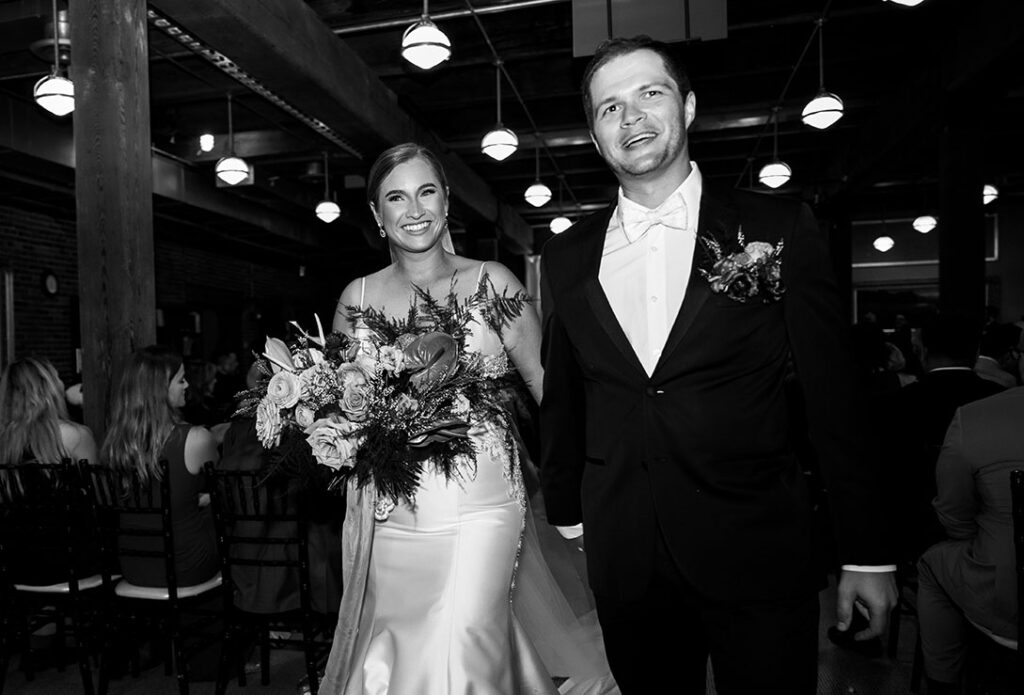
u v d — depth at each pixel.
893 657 3.09
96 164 3.51
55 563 2.90
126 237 3.49
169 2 4.06
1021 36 4.87
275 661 3.28
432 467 1.90
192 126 7.84
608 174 10.66
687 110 1.41
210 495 2.71
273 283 14.02
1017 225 11.69
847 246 11.15
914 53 6.49
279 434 1.84
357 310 1.99
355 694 1.87
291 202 9.98
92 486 2.83
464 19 5.91
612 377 1.38
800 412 2.83
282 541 2.70
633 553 1.37
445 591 1.88
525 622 2.17
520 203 11.94
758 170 10.36
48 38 4.91
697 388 1.30
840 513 1.24
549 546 2.50
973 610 2.07
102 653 2.86
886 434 3.06
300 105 5.75
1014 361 4.64
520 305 1.95
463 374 1.85
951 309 6.35
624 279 1.40
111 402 3.46
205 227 10.74
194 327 11.51
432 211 2.04
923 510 2.98
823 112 5.71
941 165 6.46
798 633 1.31
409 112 7.20
